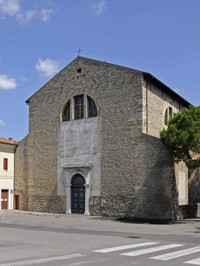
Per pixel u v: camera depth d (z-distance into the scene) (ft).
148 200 95.91
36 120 119.75
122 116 101.96
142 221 90.99
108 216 100.89
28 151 120.67
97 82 107.65
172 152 93.35
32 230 67.87
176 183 104.06
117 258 37.27
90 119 107.86
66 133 112.47
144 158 97.55
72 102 112.16
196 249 44.78
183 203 111.96
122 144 101.19
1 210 116.88
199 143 88.02
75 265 33.27
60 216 102.12
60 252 41.29
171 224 85.51
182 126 90.58
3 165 120.16
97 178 104.47
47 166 115.55
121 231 68.18
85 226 77.61
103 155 104.12
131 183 98.73
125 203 98.94
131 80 101.55
